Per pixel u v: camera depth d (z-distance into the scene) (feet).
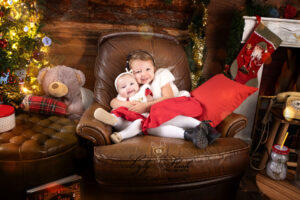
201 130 4.52
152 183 4.25
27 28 5.74
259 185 4.28
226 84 5.36
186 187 4.41
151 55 6.19
